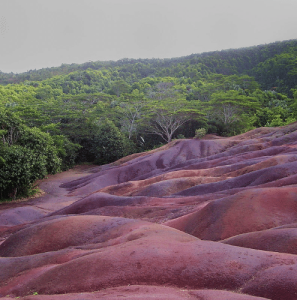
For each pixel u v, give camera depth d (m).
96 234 9.11
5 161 21.42
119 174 30.33
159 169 27.72
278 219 8.68
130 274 5.24
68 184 30.34
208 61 141.62
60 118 44.69
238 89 74.25
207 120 48.50
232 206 9.63
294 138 25.88
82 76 123.62
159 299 4.04
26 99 64.62
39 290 5.61
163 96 71.81
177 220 11.12
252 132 34.88
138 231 7.71
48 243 9.00
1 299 5.61
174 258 5.45
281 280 4.42
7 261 7.65
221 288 4.71
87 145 44.56
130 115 52.81
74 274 5.61
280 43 145.38
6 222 17.92
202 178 18.84
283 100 62.69
